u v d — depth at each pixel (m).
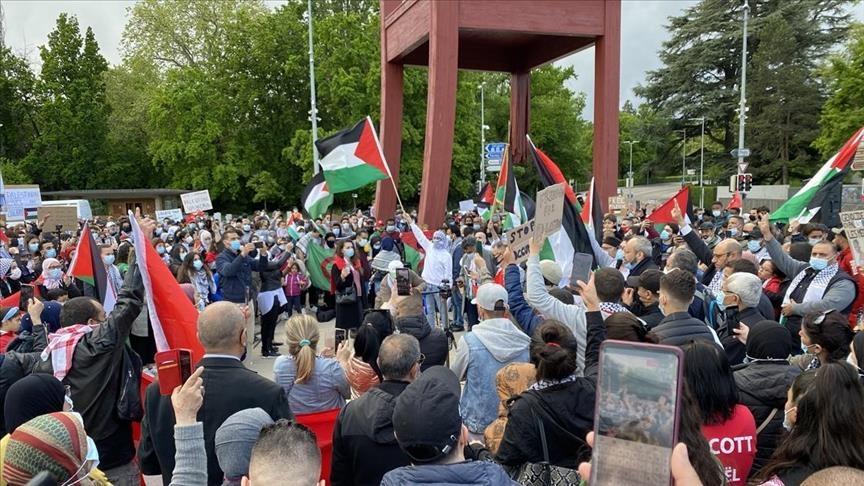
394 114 22.94
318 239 15.03
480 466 2.31
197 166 45.91
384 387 3.41
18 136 55.97
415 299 5.47
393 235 15.25
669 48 60.94
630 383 1.73
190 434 2.59
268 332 11.12
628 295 5.84
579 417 3.07
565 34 18.61
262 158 47.03
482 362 4.39
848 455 2.49
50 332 6.03
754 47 56.47
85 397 4.02
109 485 2.77
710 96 56.78
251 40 45.84
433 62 17.94
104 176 53.00
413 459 2.42
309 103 46.81
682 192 13.21
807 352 4.29
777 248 6.80
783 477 2.63
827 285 5.82
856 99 40.25
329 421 4.37
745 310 4.86
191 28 52.31
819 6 53.78
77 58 53.91
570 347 3.62
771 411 3.45
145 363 7.25
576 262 5.52
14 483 2.24
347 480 3.34
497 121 68.12
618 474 1.70
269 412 3.28
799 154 51.25
